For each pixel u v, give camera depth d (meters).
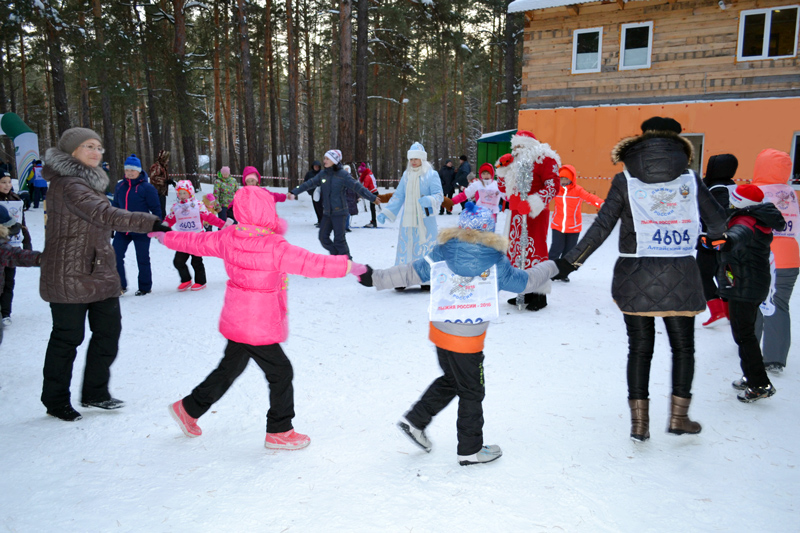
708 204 3.51
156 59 22.09
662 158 3.36
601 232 3.42
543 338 5.66
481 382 3.22
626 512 2.79
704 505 2.85
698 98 15.88
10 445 3.55
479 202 11.77
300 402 4.22
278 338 3.39
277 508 2.84
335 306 7.19
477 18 36.34
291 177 30.58
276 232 3.52
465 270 3.12
